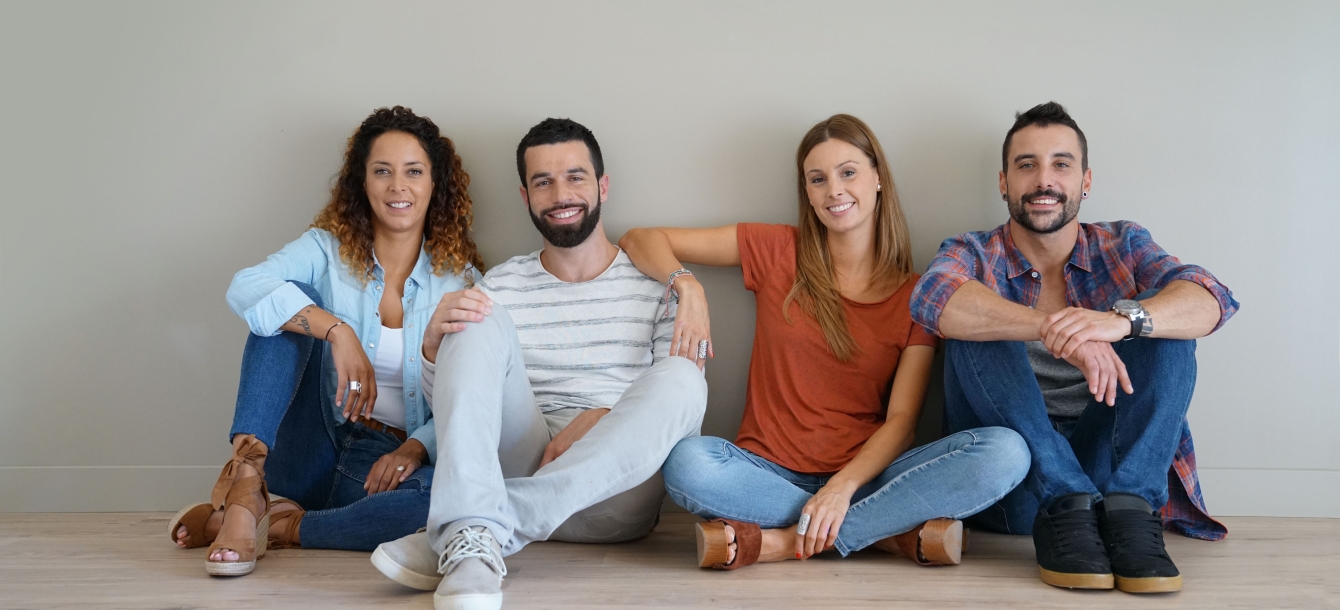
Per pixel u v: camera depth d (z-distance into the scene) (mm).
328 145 2438
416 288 2205
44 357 2443
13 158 2441
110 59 2436
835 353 2084
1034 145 1995
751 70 2398
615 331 2139
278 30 2432
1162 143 2352
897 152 2385
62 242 2441
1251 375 2336
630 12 2410
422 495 1789
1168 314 1721
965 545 1874
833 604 1489
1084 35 2355
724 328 2406
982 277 2033
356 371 1858
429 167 2215
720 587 1597
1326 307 2328
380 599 1503
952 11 2375
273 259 2047
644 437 1689
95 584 1607
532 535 1603
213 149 2439
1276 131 2330
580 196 2096
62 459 2441
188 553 1871
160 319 2441
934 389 2365
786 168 2395
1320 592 1576
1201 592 1574
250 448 1764
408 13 2426
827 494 1775
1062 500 1653
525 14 2416
